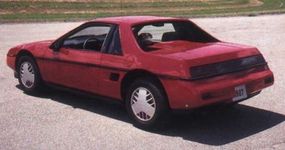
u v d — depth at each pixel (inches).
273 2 1451.8
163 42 289.7
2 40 666.2
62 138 255.0
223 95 253.4
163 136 258.1
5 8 1085.8
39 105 321.4
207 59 254.4
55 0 1219.2
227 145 242.2
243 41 649.6
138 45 272.1
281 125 273.3
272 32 760.3
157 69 256.1
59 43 320.2
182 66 247.1
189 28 304.0
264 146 239.3
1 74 422.0
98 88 293.3
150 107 262.7
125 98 280.7
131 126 275.9
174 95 250.1
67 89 320.2
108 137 256.7
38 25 885.2
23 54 352.8
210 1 1411.2
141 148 239.8
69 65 310.0
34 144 246.1
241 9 1258.0
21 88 370.3
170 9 1211.9
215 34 741.3
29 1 1175.0
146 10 1173.1
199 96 243.9
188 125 276.2
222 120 284.8
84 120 287.6
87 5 1190.9
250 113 297.9
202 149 237.1
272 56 513.0
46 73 332.5
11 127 273.3
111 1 1274.6
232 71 262.8
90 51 297.9
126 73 271.3
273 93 344.2
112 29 288.0
